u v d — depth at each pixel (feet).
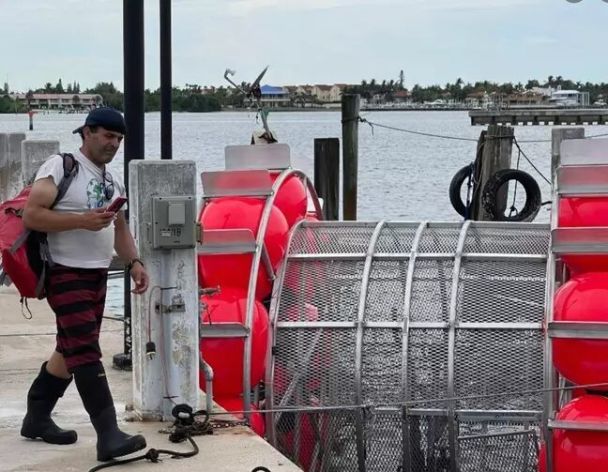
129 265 25.21
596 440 28.55
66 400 30.37
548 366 29.94
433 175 159.43
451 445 30.68
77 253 23.72
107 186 23.91
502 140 70.54
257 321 31.71
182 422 26.71
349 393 31.55
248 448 25.52
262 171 33.37
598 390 29.66
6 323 43.42
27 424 25.91
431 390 31.19
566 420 28.55
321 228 35.22
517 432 30.68
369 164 182.39
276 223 33.06
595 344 28.84
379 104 253.44
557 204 32.04
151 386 27.43
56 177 23.22
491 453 30.96
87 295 23.85
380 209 120.57
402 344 31.53
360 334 31.91
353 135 71.77
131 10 34.91
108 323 44.45
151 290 27.12
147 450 25.11
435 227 34.81
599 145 33.09
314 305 32.83
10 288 51.08
